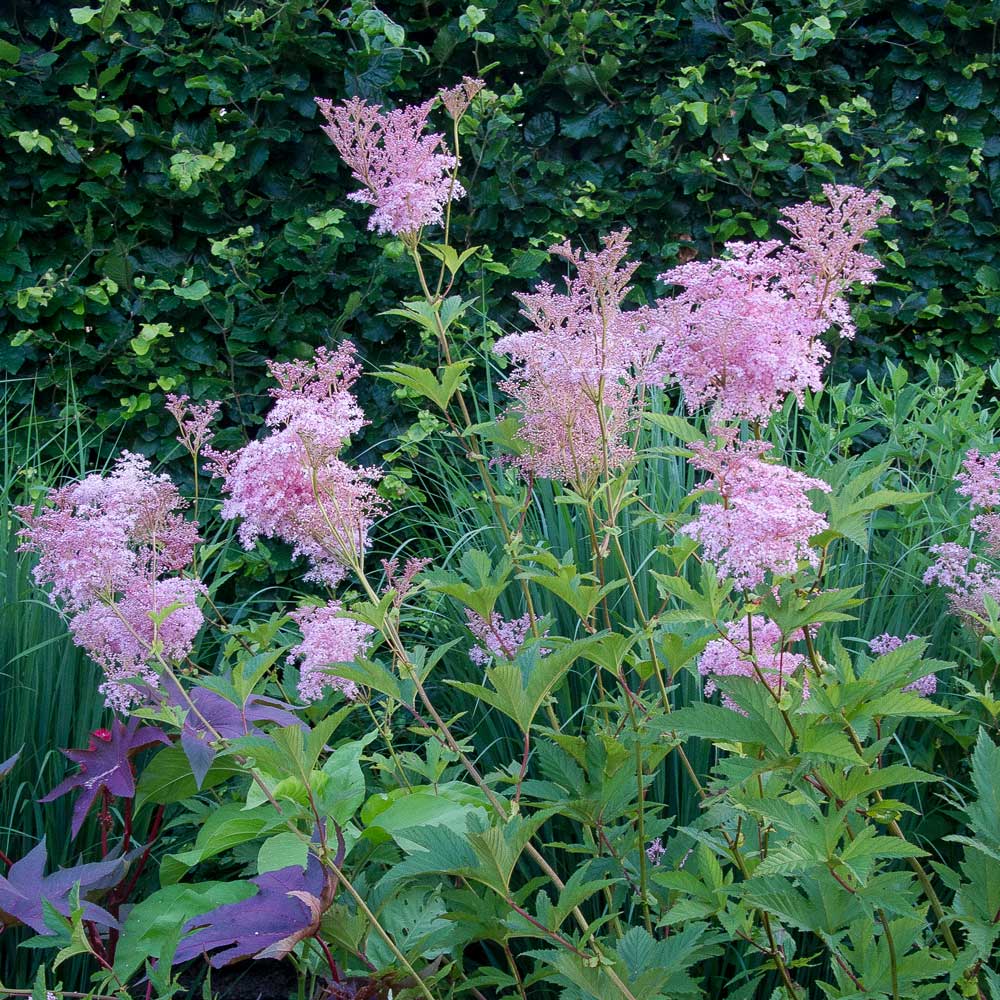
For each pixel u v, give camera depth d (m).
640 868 1.95
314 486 1.94
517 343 2.50
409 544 4.09
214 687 2.04
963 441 3.57
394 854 2.07
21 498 3.47
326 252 4.13
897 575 3.19
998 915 1.57
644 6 4.59
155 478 2.43
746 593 1.59
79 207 4.06
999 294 4.71
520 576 2.13
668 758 2.67
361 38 4.20
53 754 2.81
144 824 2.81
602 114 4.46
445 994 2.10
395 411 4.23
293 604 3.97
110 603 2.04
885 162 4.67
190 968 2.65
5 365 3.97
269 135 4.09
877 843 1.42
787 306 1.76
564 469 2.44
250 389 4.20
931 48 4.62
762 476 1.52
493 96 4.23
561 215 4.47
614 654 1.87
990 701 2.32
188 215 4.15
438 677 3.21
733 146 4.49
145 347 3.95
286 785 1.92
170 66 4.05
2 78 3.91
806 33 4.40
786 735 1.42
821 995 2.42
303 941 1.96
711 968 2.46
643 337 2.31
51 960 2.52
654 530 3.13
